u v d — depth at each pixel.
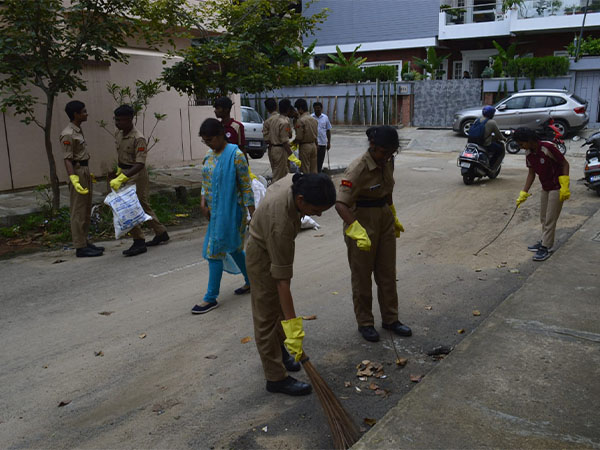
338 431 2.92
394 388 3.62
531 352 3.86
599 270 5.60
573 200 9.52
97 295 5.45
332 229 8.13
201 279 5.91
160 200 9.55
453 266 6.22
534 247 6.74
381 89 24.25
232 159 4.76
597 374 3.53
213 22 10.65
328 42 29.14
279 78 10.54
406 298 5.23
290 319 3.10
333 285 5.62
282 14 10.75
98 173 11.15
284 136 9.24
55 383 3.71
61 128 10.34
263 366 3.54
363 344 4.27
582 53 20.98
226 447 2.99
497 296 5.26
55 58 8.02
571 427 2.94
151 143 12.45
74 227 6.76
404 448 2.79
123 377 3.79
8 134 9.59
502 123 18.61
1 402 3.48
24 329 4.64
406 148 19.31
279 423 3.23
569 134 19.05
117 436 3.10
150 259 6.71
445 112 23.56
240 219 4.95
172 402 3.46
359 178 3.94
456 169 14.02
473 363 3.71
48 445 3.02
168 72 9.95
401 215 8.95
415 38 26.81
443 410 3.14
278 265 3.09
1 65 7.28
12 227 7.82
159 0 9.56
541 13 22.61
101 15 8.18
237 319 4.78
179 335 4.47
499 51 23.47
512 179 12.09
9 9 7.49
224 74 10.06
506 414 3.08
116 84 11.41
